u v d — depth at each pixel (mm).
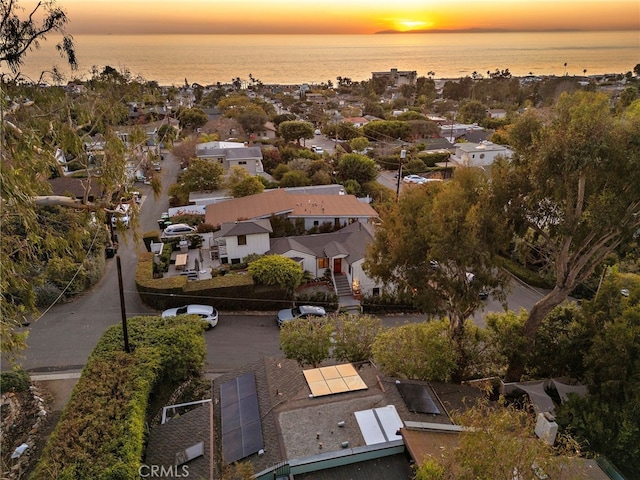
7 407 19734
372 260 21453
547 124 16969
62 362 23234
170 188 49750
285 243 33812
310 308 28500
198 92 152625
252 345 25750
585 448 15734
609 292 19203
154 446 14523
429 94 166250
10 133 11961
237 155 58562
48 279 28594
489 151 69125
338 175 57125
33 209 13320
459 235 17766
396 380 16531
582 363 19156
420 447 12531
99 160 15211
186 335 20359
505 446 8562
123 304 18516
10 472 16344
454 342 20875
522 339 19609
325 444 12984
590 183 16656
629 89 81000
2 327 11703
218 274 32594
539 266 35750
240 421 14336
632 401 15688
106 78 14703
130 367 17734
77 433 14336
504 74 190250
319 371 16609
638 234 18672
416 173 66938
